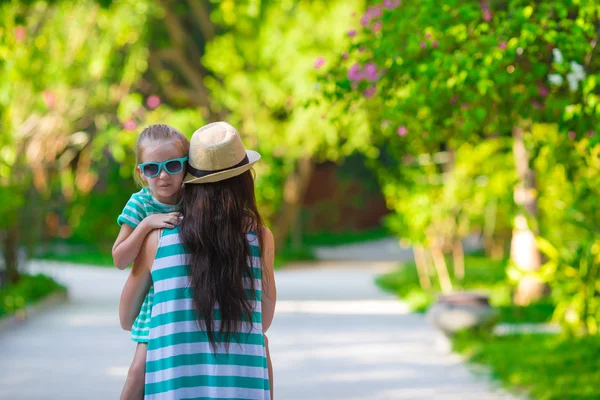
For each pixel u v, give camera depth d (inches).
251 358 186.1
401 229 987.9
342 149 1177.4
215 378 183.3
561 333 576.7
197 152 189.5
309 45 1157.7
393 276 1218.0
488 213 1031.0
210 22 1373.0
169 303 185.0
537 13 333.4
